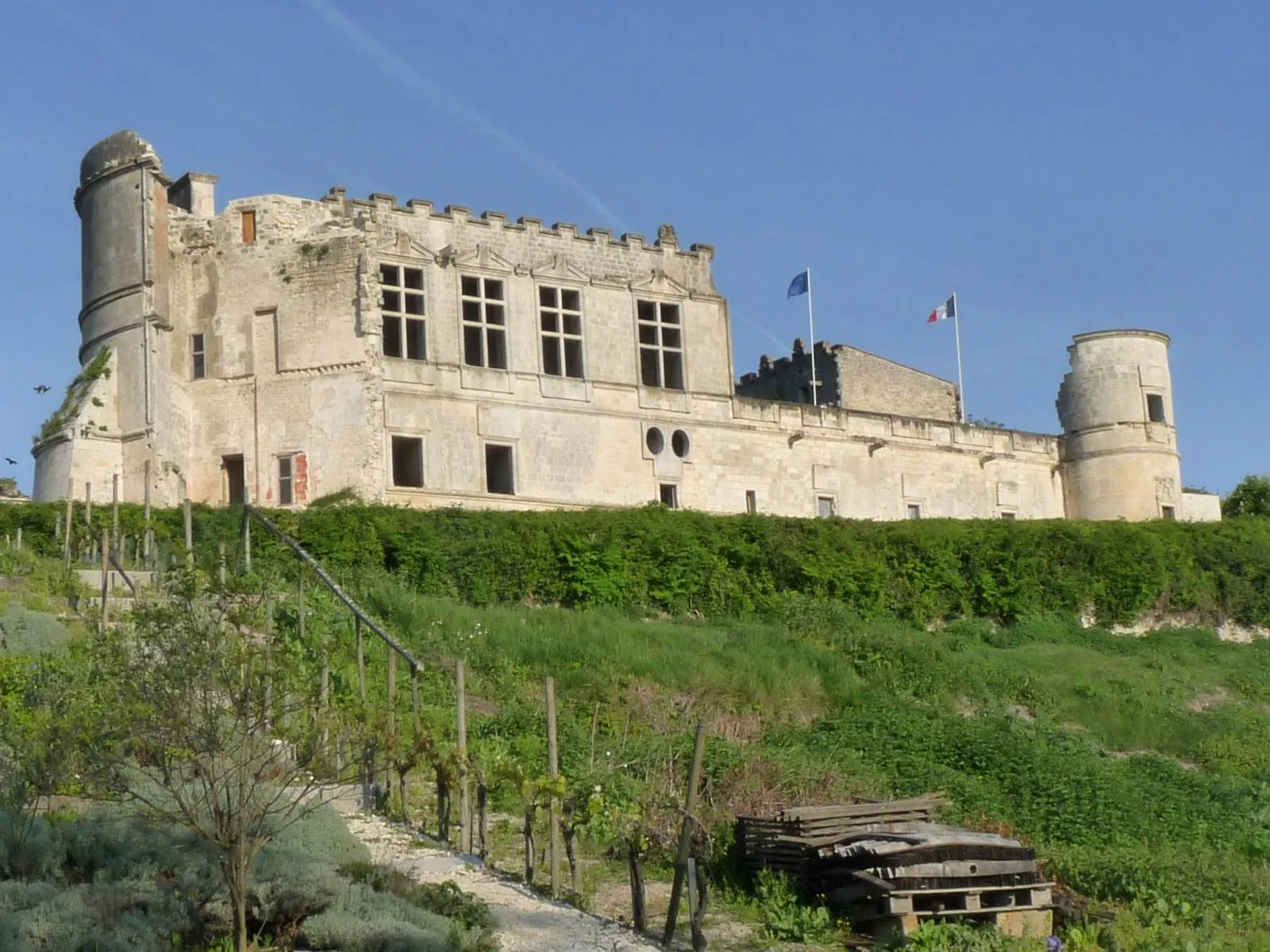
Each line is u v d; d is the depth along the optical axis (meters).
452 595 49.28
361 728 25.59
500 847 26.03
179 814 22.00
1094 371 71.38
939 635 53.25
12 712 25.03
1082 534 58.66
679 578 52.56
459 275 58.16
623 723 35.09
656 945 21.77
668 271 63.56
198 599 22.02
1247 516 78.12
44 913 19.23
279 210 56.56
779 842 24.78
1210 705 46.25
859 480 66.19
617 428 60.44
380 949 19.78
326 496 54.00
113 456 53.25
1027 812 32.12
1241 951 24.00
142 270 54.25
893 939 22.72
